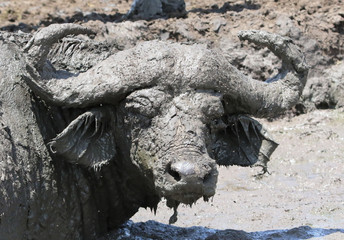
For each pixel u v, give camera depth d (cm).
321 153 3828
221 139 2250
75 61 2273
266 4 5266
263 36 2223
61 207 2155
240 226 2680
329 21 5009
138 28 4641
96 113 2061
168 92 1992
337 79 4691
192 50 2052
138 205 2339
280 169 3641
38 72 2044
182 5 5125
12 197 2008
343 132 4150
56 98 2034
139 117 2002
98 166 2075
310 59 4781
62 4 5322
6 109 2106
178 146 1919
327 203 2936
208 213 2908
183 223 2753
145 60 2020
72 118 2139
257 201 3088
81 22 4859
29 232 2089
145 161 2003
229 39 4772
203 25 4859
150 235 2467
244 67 4659
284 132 4212
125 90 2009
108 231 2419
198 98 1994
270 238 2383
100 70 2059
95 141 2088
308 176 3516
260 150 2233
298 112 4562
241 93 2109
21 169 2053
